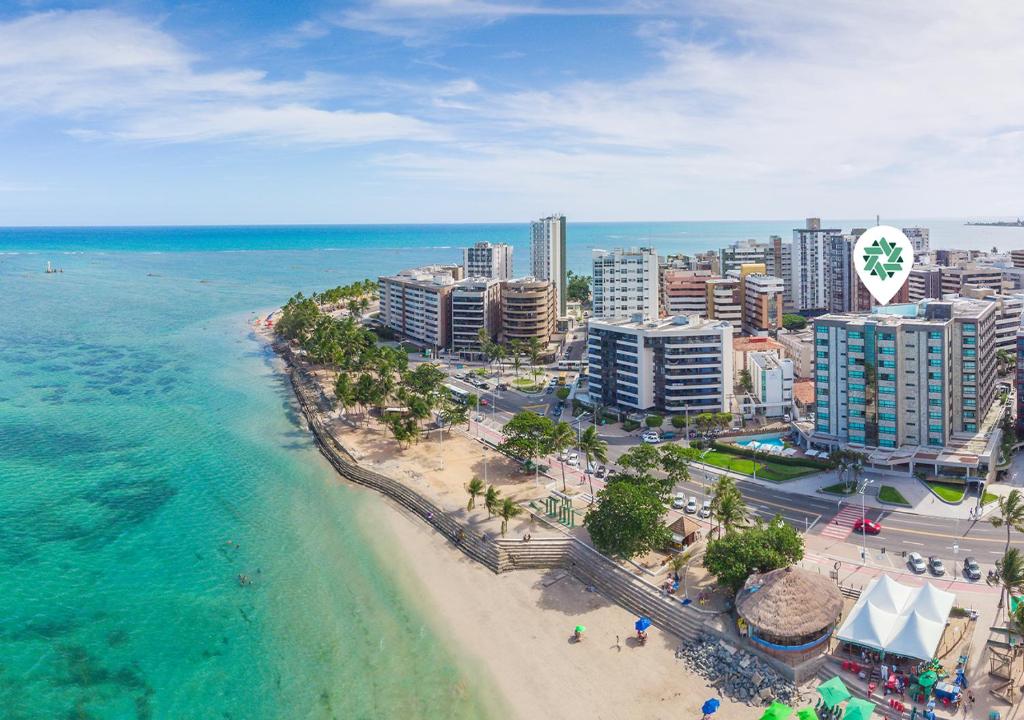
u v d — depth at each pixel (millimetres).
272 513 175125
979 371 189875
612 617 130000
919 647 105062
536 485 182375
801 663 110250
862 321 191375
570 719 105375
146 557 152500
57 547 156250
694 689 110375
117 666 116938
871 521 156500
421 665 117938
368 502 181375
